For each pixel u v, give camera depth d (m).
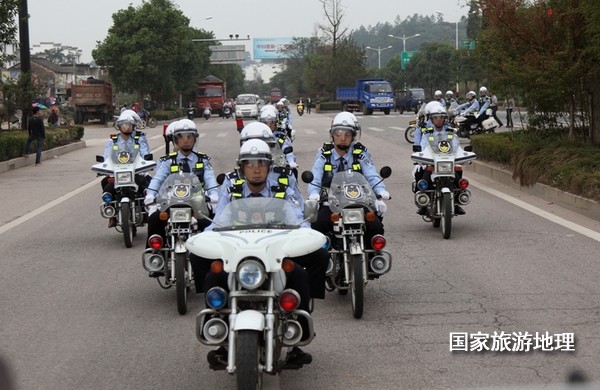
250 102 71.50
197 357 7.22
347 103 70.25
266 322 5.62
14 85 32.78
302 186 19.09
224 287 6.06
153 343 7.65
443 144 12.71
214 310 5.81
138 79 68.31
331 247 8.62
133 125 12.67
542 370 6.63
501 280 9.69
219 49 103.88
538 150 17.58
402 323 8.07
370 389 6.34
